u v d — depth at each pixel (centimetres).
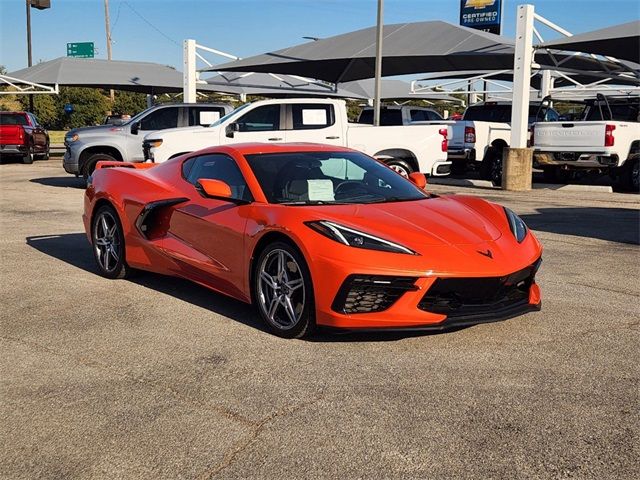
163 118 1474
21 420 329
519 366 395
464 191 1528
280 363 403
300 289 440
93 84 3000
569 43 1539
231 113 1299
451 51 1952
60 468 285
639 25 1543
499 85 2684
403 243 419
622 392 357
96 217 632
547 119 1892
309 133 1302
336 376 381
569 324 479
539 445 299
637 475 274
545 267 670
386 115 2019
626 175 1484
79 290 580
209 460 290
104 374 388
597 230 912
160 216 568
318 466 283
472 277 413
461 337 446
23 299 550
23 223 962
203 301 545
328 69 2547
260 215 466
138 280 618
